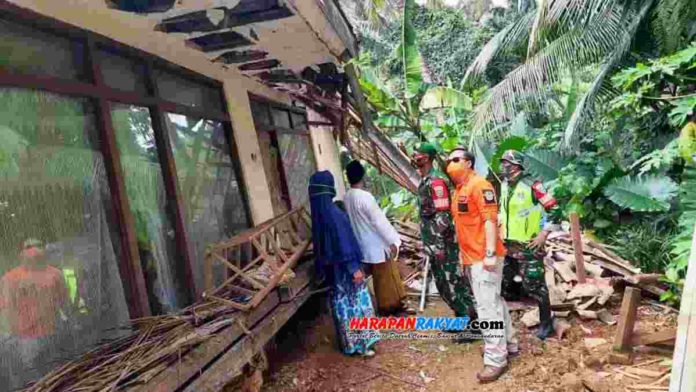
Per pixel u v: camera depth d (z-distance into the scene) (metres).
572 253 5.89
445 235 4.58
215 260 4.12
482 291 3.80
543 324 4.39
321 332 5.17
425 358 4.33
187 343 2.76
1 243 2.34
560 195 8.19
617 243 6.76
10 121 2.45
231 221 4.58
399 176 9.07
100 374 2.44
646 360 3.77
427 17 20.25
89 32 3.00
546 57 9.05
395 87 16.44
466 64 19.48
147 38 3.53
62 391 2.29
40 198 2.56
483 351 4.27
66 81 2.79
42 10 2.64
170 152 3.69
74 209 2.76
